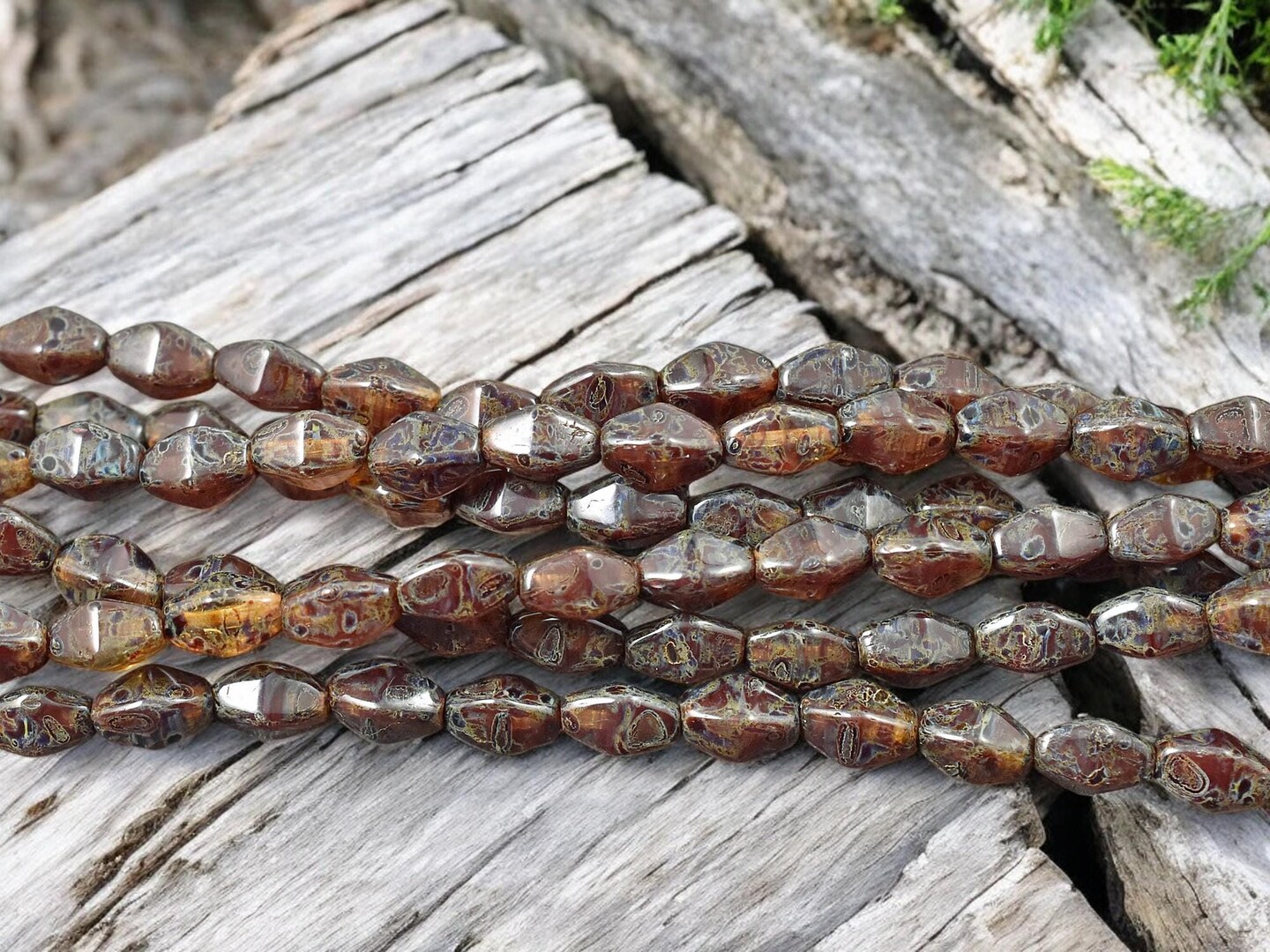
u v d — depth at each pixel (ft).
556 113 0.67
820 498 0.58
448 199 0.65
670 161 0.70
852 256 0.65
